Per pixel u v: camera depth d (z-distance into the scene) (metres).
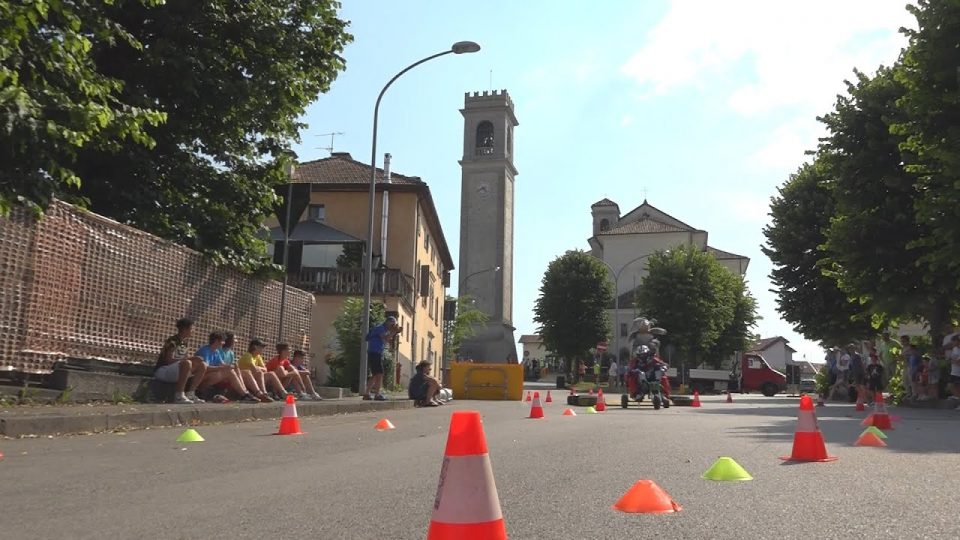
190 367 12.38
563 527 4.12
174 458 7.13
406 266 36.50
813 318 32.38
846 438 9.30
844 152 23.50
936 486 5.36
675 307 54.19
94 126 10.47
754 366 47.19
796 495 5.00
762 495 5.01
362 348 19.48
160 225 14.61
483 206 79.00
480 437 3.24
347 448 8.13
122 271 12.00
